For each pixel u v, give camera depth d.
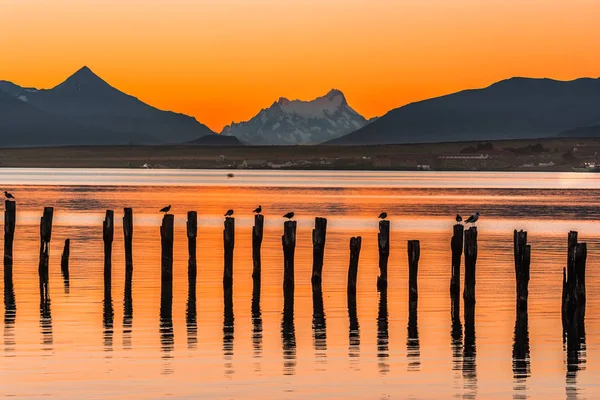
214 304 94.19
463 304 95.00
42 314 88.00
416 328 83.56
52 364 69.62
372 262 126.56
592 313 90.44
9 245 107.94
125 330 81.56
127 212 107.19
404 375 68.12
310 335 80.56
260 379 66.62
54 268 117.50
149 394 62.84
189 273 104.50
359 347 76.31
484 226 195.12
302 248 142.62
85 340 77.44
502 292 101.56
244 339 78.75
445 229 184.88
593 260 129.38
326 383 65.81
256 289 101.94
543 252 141.25
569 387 65.69
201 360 71.44
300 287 104.75
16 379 65.69
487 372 69.12
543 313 90.06
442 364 71.31
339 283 107.50
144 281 107.69
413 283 92.19
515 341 78.75
